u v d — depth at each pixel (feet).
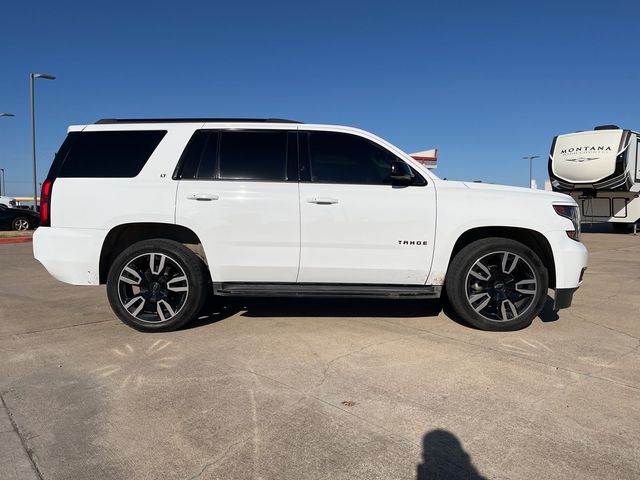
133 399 10.55
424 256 15.12
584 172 54.34
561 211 15.40
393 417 9.77
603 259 34.99
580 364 12.68
